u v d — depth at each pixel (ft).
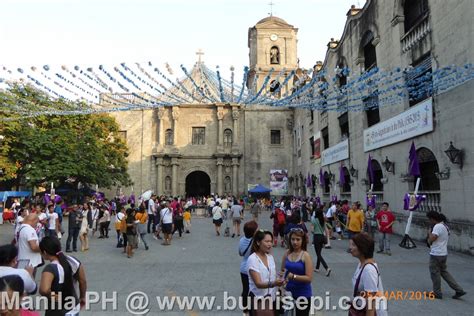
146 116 147.43
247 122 147.64
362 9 70.28
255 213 74.23
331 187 90.99
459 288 25.09
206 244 53.06
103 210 62.18
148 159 145.07
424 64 49.19
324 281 30.48
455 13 42.70
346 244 51.88
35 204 40.16
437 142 46.11
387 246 42.29
